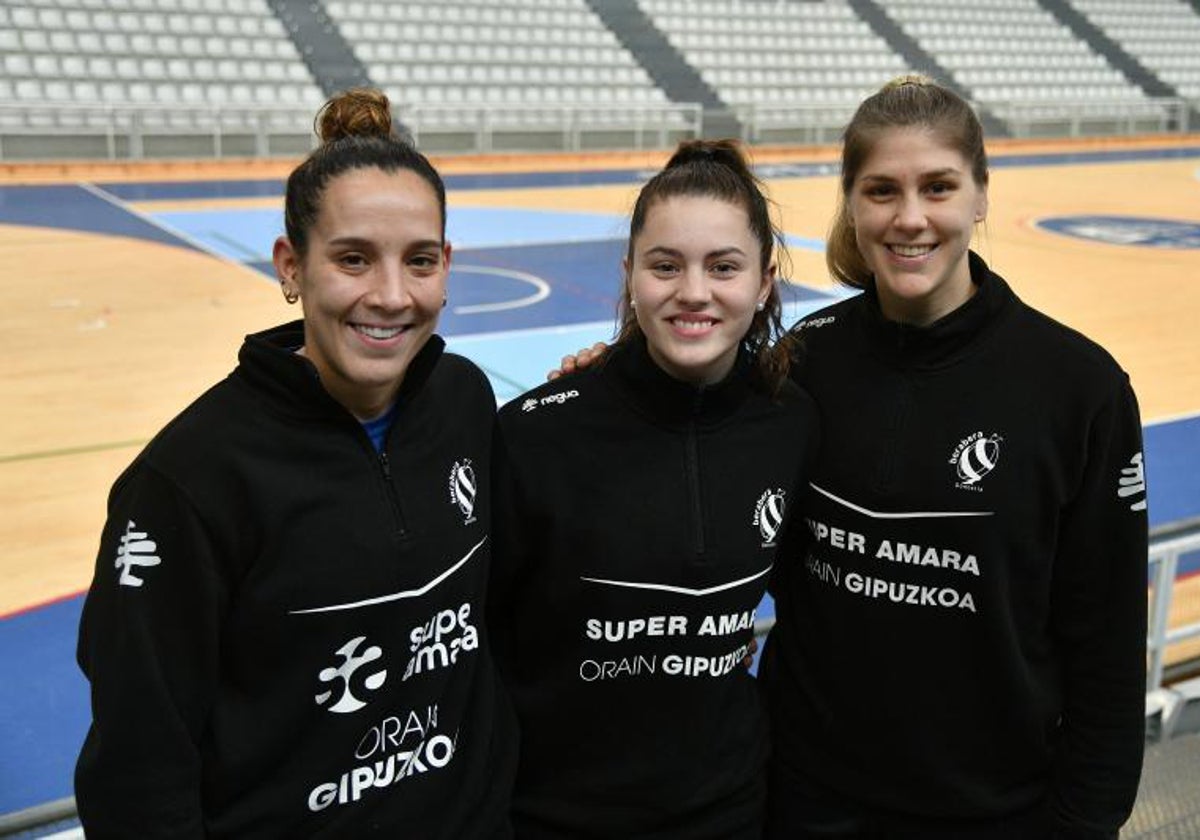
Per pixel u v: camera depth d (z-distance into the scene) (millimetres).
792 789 1958
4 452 5230
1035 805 1879
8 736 3137
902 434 1801
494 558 1790
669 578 1746
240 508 1395
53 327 7332
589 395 1788
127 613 1345
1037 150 20016
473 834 1650
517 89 17000
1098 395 1710
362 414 1521
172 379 6379
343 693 1479
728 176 1688
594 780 1810
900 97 1729
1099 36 24312
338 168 1411
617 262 10094
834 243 1948
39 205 11773
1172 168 17875
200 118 14336
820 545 1901
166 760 1358
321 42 16750
